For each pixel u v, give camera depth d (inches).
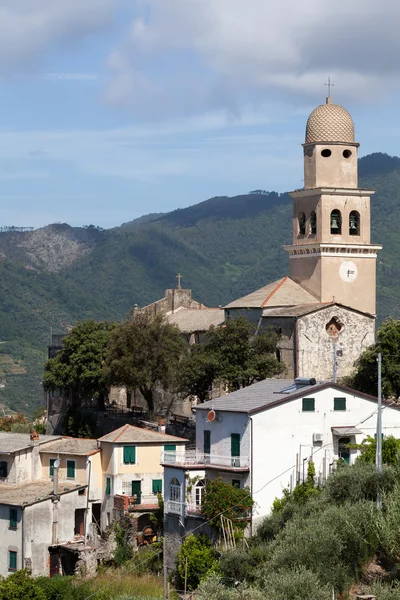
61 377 5575.8
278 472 3794.3
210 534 3690.9
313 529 3218.5
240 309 5113.2
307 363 4771.2
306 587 2955.2
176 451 4087.1
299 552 3139.8
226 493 3678.6
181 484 3850.9
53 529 4239.7
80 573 4052.7
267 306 4985.2
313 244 5068.9
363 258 5113.2
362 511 3297.2
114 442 4362.7
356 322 4877.0
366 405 3944.4
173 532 3860.7
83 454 4431.6
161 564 3917.3
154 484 4394.7
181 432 4756.4
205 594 3034.0
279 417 3811.5
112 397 5777.6
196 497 3841.0
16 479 4493.1
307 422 3855.8
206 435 3961.6
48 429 5816.9
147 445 4397.1
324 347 4810.5
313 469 3791.8
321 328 4813.0
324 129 5093.5
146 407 5629.9
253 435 3762.3
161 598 3496.6
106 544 4188.0
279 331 4877.0
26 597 3636.8
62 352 5610.2
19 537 4165.8
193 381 4803.2
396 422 3993.6
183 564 3619.6
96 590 3700.8
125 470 4367.6
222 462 3846.0
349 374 4835.1
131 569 3934.5
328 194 5068.9
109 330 5610.2
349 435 3870.6
